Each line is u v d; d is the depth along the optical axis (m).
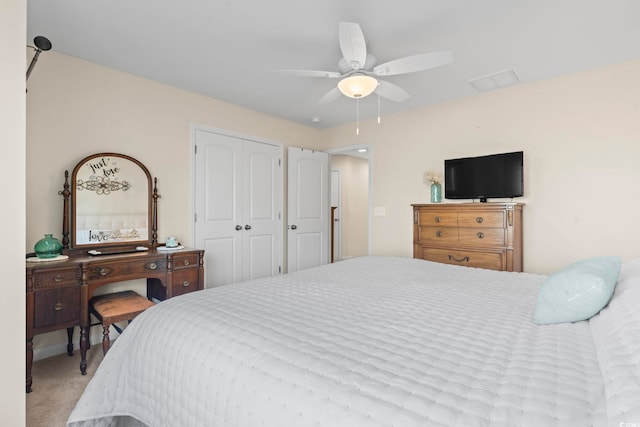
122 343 1.39
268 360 0.92
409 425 0.64
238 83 3.21
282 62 2.75
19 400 1.23
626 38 2.34
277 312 1.27
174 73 2.99
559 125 3.02
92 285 2.34
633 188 2.70
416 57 2.01
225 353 1.01
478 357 0.89
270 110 4.04
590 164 2.88
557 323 1.13
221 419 0.91
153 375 1.20
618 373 0.70
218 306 1.34
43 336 2.49
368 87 2.27
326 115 4.26
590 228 2.88
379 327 1.11
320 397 0.76
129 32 2.31
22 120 1.24
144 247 2.98
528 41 2.38
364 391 0.75
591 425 0.61
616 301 1.07
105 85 2.85
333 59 2.69
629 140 2.71
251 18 2.13
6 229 1.21
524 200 3.20
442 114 3.75
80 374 2.22
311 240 4.69
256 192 4.08
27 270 2.05
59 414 1.76
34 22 2.18
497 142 3.36
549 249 3.07
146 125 3.11
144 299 2.57
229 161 3.80
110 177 2.86
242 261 3.92
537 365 0.83
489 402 0.69
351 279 1.86
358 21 2.14
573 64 2.77
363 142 4.47
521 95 3.22
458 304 1.38
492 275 1.98
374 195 4.34
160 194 3.21
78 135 2.70
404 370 0.83
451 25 2.18
